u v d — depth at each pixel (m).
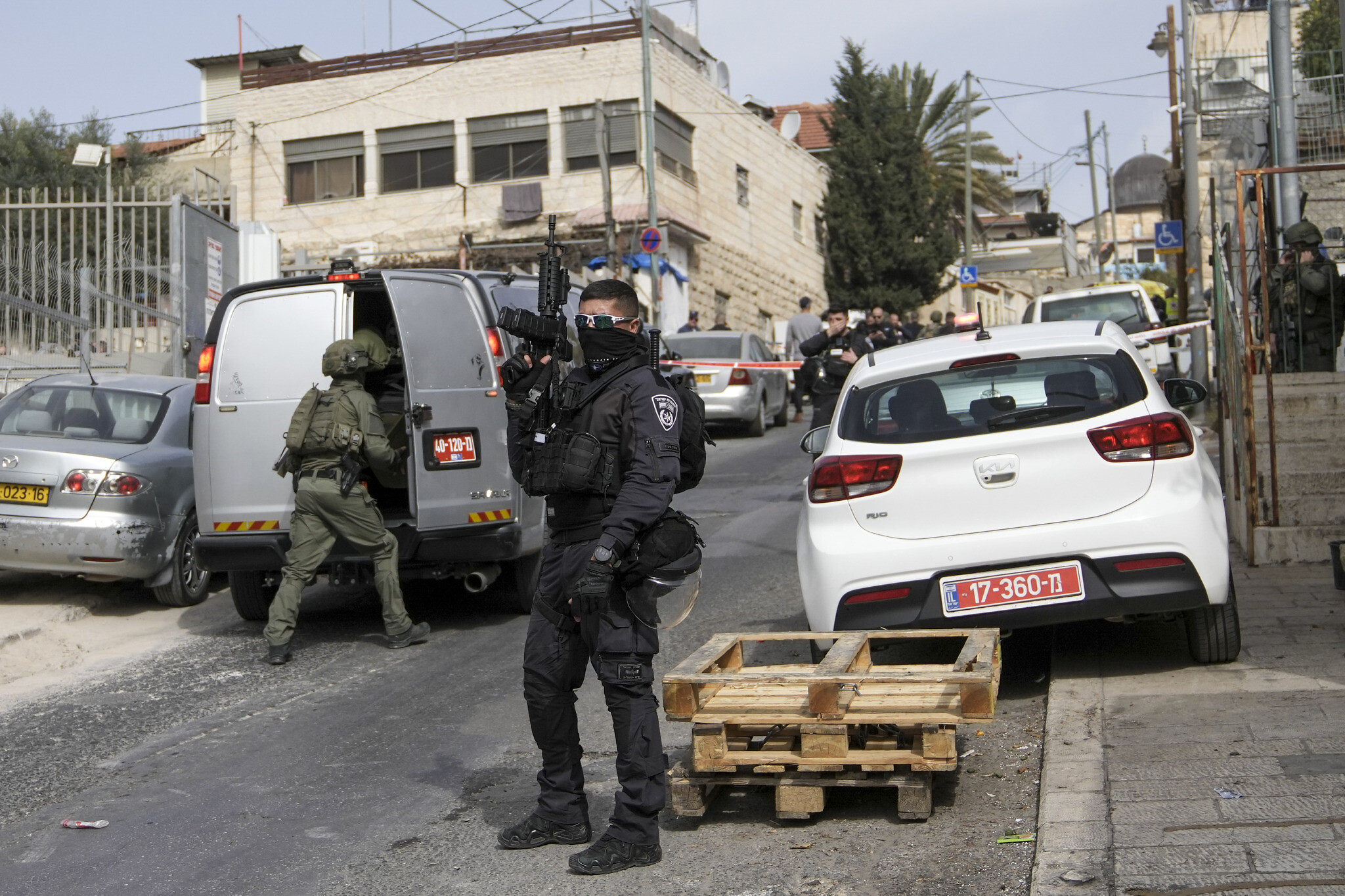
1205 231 25.50
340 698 6.62
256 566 7.79
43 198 13.80
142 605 9.36
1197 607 5.49
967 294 44.75
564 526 4.21
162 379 10.14
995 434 5.51
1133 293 18.16
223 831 4.78
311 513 7.41
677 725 5.97
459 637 7.91
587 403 4.19
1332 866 3.55
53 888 4.30
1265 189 10.52
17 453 8.74
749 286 35.16
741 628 7.62
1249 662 5.80
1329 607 6.74
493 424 7.96
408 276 7.79
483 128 30.70
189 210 14.64
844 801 4.73
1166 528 5.38
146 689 6.96
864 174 39.81
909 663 6.48
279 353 7.88
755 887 3.98
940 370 5.77
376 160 31.39
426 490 7.64
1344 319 9.66
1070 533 5.41
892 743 4.47
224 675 7.19
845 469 5.64
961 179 48.19
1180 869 3.64
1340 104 17.53
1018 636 6.96
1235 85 26.94
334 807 4.99
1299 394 8.11
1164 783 4.33
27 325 12.72
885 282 40.38
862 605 5.55
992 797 4.60
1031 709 5.66
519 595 8.47
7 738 6.09
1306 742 4.61
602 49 29.80
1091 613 5.41
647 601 4.10
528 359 4.31
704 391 19.42
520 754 5.56
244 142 32.28
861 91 40.31
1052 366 5.69
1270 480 8.05
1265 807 4.02
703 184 32.62
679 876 4.12
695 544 4.24
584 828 4.46
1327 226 16.98
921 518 5.52
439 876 4.25
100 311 13.39
